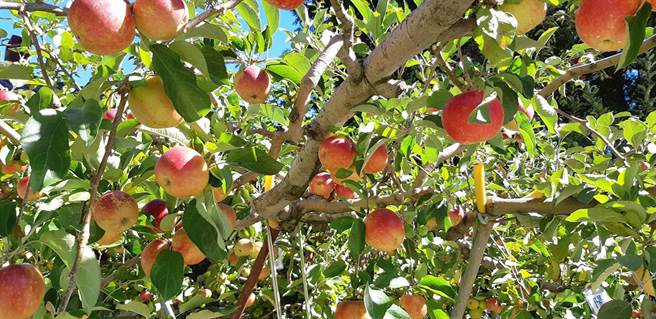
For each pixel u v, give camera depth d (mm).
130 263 1935
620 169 1850
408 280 1993
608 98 9602
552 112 1852
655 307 1756
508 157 3201
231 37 1890
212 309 1877
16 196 1795
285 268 3055
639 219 1496
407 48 1271
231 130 1916
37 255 1676
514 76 1362
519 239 3066
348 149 1707
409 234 2055
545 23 4723
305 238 2688
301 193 1826
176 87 1070
